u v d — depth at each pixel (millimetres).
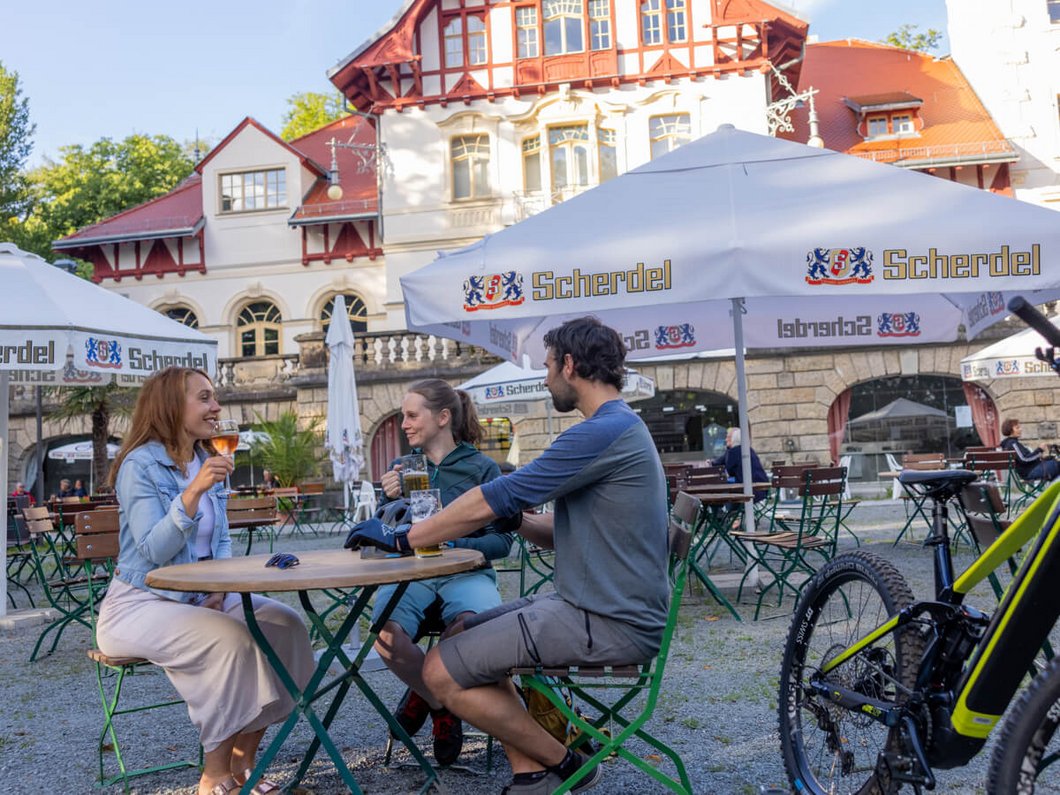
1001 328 22797
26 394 26625
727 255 5824
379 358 24469
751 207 6137
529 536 3465
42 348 6867
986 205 5797
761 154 6781
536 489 2930
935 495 2992
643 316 10289
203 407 3744
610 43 26594
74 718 5145
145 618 3387
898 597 2893
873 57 32469
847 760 3068
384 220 27406
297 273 28875
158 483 3586
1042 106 27062
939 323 9523
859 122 28531
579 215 6441
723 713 4602
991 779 2256
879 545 11352
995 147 26516
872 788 2832
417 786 3736
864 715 3014
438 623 4113
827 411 23500
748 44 26438
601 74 26516
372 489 16000
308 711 3158
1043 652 3361
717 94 26219
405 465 3484
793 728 3332
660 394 24219
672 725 4453
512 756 3057
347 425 16188
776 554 10641
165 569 3188
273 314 29281
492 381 14469
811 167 6473
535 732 3008
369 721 4805
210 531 3834
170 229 28922
